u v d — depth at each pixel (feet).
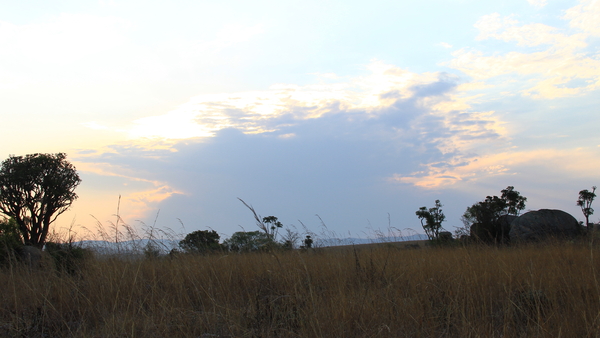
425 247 30.53
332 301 14.75
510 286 16.21
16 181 71.36
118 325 13.55
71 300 17.02
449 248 29.35
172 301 16.66
